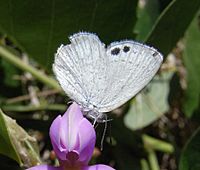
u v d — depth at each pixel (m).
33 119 0.20
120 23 0.17
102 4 0.17
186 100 0.20
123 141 0.20
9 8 0.17
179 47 0.22
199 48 0.20
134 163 0.20
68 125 0.13
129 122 0.21
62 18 0.17
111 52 0.14
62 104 0.21
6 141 0.14
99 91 0.14
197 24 0.20
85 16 0.17
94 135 0.14
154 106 0.21
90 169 0.14
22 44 0.18
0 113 0.14
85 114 0.14
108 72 0.14
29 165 0.15
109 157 0.20
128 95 0.14
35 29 0.17
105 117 0.14
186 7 0.17
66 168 0.14
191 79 0.20
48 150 0.20
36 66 0.21
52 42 0.18
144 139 0.20
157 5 0.20
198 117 0.20
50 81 0.20
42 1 0.17
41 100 0.21
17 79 0.21
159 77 0.21
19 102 0.21
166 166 0.21
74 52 0.14
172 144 0.20
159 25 0.17
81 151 0.14
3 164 0.18
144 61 0.14
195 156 0.16
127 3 0.17
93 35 0.14
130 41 0.14
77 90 0.14
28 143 0.15
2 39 0.20
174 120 0.21
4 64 0.21
